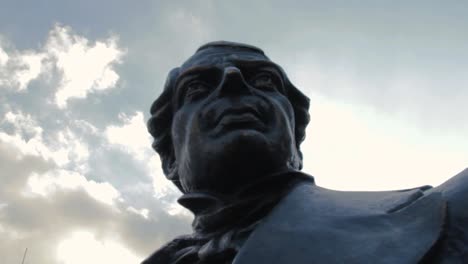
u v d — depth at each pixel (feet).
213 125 20.88
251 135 20.15
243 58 22.62
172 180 23.40
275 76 22.85
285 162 20.84
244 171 20.36
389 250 16.30
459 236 16.55
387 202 18.39
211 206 20.75
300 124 23.97
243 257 17.44
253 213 19.79
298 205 18.89
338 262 16.37
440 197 17.25
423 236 16.44
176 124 22.16
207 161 20.51
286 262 16.88
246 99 21.06
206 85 22.25
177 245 21.15
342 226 17.47
